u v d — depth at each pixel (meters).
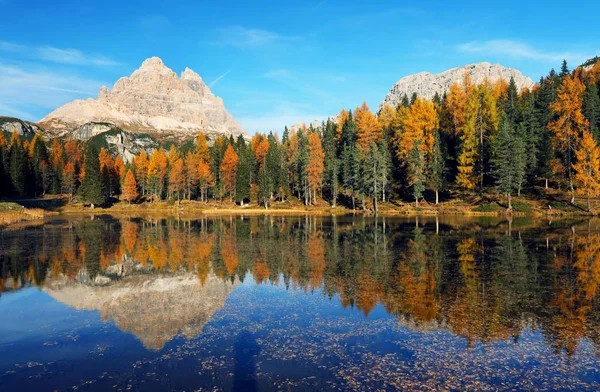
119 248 35.12
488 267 25.22
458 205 71.75
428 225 51.75
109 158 138.00
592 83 87.00
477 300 17.92
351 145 90.00
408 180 80.62
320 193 98.25
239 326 14.76
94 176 103.81
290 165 105.38
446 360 11.60
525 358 11.75
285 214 80.56
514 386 10.05
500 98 95.75
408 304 17.36
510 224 51.12
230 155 100.69
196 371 11.01
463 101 80.94
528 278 22.17
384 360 11.60
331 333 13.91
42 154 122.06
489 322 14.98
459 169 70.44
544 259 27.80
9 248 35.69
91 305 17.97
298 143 112.38
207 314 16.31
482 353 12.12
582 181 62.44
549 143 72.00
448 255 29.66
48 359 12.07
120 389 10.08
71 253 32.62
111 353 12.45
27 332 14.52
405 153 79.25
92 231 50.34
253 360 11.70
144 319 15.81
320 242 37.31
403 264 26.41
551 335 13.62
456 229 46.44
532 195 70.31
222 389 9.95
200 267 26.23
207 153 118.75
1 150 109.31
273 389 9.90
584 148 62.09
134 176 120.38
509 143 64.56
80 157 144.62
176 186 104.06
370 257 29.12
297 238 40.53
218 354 12.18
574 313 16.00
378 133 90.88
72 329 14.77
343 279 22.25
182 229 51.97
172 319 15.76
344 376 10.58
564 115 70.38
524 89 115.94
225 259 29.02
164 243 38.12
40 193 120.94
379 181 77.00
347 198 92.38
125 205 108.75
